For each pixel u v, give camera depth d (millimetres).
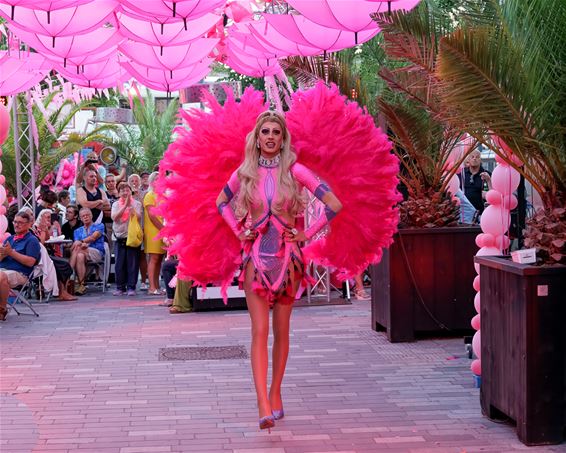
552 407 5172
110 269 15523
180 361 7949
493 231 6617
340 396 6484
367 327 9680
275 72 11828
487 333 5750
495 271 5570
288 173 5402
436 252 8695
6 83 10859
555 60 5344
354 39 8562
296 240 5348
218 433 5535
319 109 5641
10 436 5520
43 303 12523
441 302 8719
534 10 5363
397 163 5703
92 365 7832
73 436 5512
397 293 8680
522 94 5094
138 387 6895
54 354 8406
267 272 5309
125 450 5188
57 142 21297
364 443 5266
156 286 13586
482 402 5891
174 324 10266
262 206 5367
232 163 5703
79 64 10398
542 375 5145
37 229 12492
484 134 5660
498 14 5457
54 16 8281
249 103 5820
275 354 5719
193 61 10047
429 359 7836
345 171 5633
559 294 5141
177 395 6602
